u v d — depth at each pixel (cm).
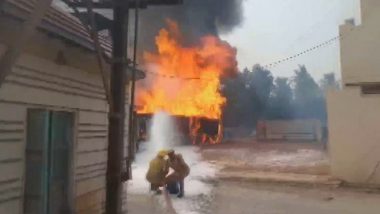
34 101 598
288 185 1714
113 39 563
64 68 690
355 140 1736
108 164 542
